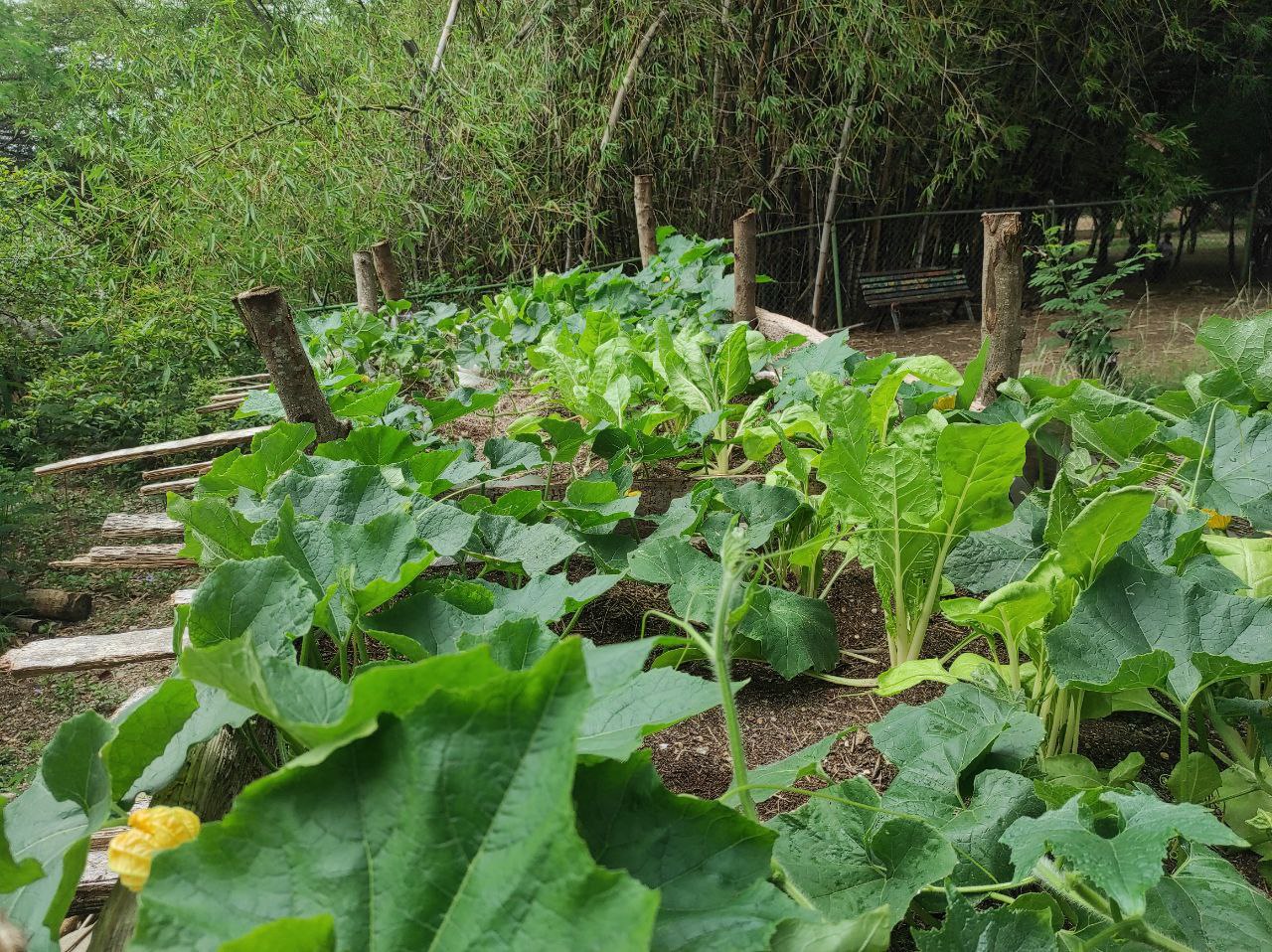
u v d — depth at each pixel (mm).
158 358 7664
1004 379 3771
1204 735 1956
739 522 2906
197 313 7992
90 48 9039
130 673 4523
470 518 1893
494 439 2889
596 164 9398
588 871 679
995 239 3658
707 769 2100
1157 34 11891
